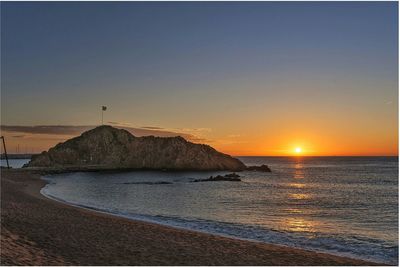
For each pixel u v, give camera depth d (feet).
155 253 56.03
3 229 65.41
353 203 147.95
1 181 215.10
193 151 512.63
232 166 480.64
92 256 51.96
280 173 394.73
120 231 73.31
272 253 59.16
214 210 123.44
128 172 429.79
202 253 57.31
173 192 191.01
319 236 80.23
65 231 69.67
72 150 549.13
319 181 277.23
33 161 513.45
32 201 121.39
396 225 96.53
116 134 583.17
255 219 104.37
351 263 55.26
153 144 546.67
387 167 528.22
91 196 165.37
